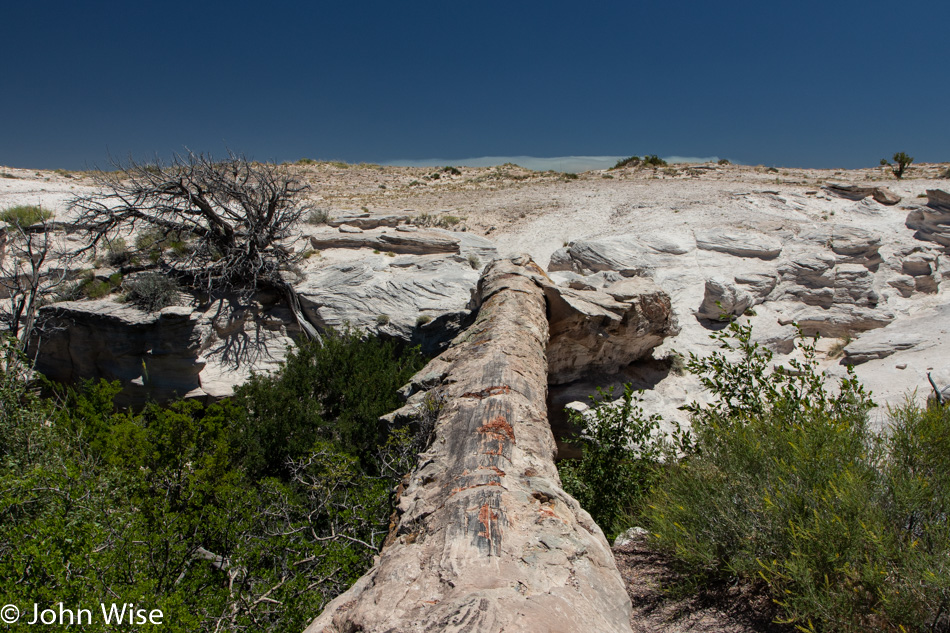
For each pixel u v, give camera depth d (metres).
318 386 15.33
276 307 20.52
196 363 17.41
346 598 3.51
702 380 7.12
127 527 5.64
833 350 18.45
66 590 4.00
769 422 5.34
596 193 35.12
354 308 19.66
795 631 3.73
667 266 22.64
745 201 30.20
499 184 42.38
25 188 29.61
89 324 17.27
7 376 9.15
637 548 5.33
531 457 5.30
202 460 7.77
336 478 8.13
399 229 24.97
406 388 8.78
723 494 4.43
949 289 22.20
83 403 10.58
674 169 45.19
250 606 5.20
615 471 7.25
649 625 4.08
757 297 20.69
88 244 22.20
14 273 18.70
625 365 16.17
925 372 13.83
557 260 24.48
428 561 3.60
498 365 7.50
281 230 21.73
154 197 20.98
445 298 19.55
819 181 37.72
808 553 3.74
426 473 5.11
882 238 25.31
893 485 3.96
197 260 21.23
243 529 6.61
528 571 3.44
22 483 5.46
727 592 4.25
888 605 3.30
